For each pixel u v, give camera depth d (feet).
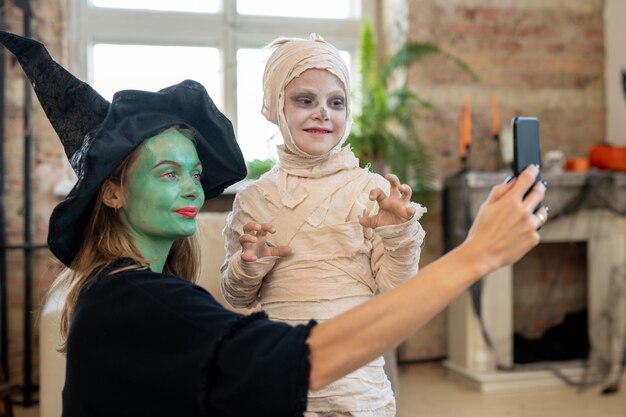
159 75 13.76
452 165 14.02
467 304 12.84
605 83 14.85
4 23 12.10
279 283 4.47
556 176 12.57
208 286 8.52
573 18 14.66
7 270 12.25
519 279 14.47
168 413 3.01
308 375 2.85
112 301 3.25
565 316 14.26
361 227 4.50
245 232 4.15
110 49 13.53
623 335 12.88
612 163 13.33
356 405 4.23
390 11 14.44
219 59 13.98
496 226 2.92
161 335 3.09
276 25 14.17
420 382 12.98
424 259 13.78
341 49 14.71
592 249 13.03
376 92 13.11
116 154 3.41
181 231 3.61
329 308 4.39
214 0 13.99
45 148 12.47
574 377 12.72
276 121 4.70
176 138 3.66
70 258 3.76
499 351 12.76
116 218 3.74
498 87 14.28
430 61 13.91
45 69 3.76
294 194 4.58
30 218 11.98
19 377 12.36
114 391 3.13
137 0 13.65
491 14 14.21
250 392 2.85
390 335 2.89
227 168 4.07
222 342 2.97
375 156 12.85
